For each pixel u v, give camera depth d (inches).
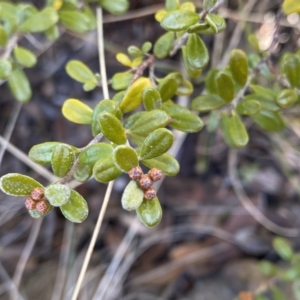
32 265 16.3
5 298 15.8
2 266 15.9
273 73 11.3
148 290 15.8
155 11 14.3
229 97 10.8
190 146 16.7
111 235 16.4
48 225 16.5
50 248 16.5
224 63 14.6
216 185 16.8
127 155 8.6
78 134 16.5
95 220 16.4
